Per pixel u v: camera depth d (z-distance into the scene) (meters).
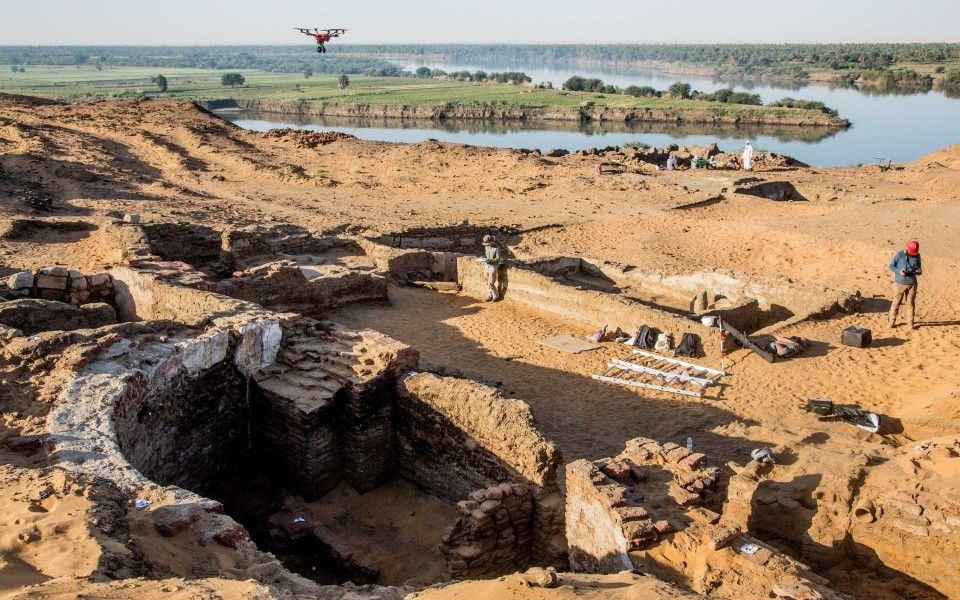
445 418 14.55
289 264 23.22
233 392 15.47
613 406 17.73
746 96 134.38
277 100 149.62
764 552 9.23
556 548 12.16
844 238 30.64
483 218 37.31
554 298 24.47
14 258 23.78
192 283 19.47
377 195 42.94
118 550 7.88
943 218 33.75
